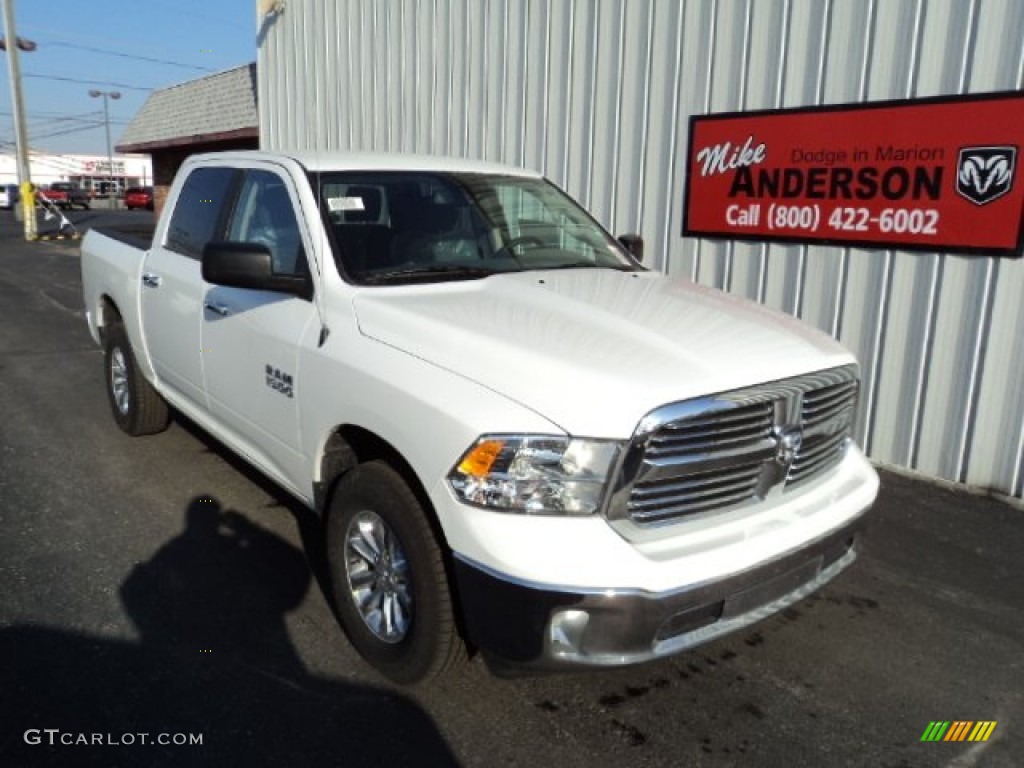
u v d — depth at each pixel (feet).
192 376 14.73
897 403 18.16
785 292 19.63
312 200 12.03
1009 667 11.10
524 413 8.38
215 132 57.77
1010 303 16.24
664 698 10.22
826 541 9.70
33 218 78.28
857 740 9.59
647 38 21.33
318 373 10.78
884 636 11.78
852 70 17.79
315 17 33.35
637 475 8.29
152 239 17.29
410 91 29.09
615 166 22.65
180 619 11.55
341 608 10.86
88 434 19.22
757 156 19.53
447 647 9.41
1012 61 15.65
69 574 12.70
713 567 8.52
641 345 9.34
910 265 17.49
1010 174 15.83
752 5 19.15
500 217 13.69
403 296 11.03
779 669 10.91
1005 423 16.69
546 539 8.16
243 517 14.85
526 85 24.72
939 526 15.49
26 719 9.43
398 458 9.88
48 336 31.14
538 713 9.84
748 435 9.09
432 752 9.14
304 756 9.01
